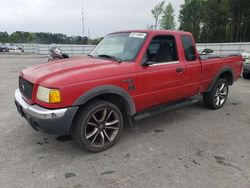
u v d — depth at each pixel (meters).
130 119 3.84
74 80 3.11
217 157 3.42
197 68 4.77
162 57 4.18
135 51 3.88
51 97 2.99
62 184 2.79
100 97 3.55
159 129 4.43
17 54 33.34
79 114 3.27
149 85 3.91
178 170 3.08
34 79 3.24
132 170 3.07
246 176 2.96
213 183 2.82
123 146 3.74
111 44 4.36
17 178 2.89
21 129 4.35
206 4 64.75
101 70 3.38
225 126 4.62
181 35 4.54
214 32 61.69
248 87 8.61
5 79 10.05
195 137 4.10
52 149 3.61
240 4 52.72
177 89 4.44
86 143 3.38
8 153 3.48
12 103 6.09
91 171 3.05
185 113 5.37
